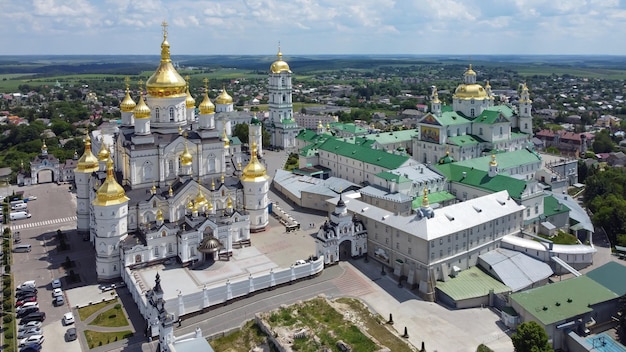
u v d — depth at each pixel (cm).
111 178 14550
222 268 14788
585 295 12681
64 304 13188
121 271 14625
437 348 11375
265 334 11581
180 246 14788
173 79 17300
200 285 13662
